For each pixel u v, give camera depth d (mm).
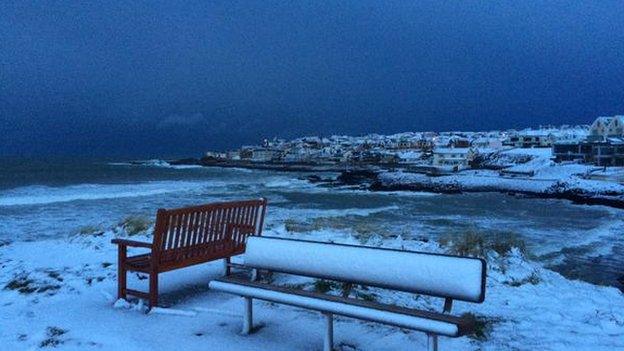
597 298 7691
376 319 4277
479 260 4262
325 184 81938
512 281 8383
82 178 84188
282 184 80750
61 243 11328
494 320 6207
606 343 5535
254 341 5180
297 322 5711
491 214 39406
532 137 157500
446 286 4367
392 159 188250
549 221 34500
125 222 12672
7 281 7707
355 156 196500
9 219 26125
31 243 11578
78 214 29203
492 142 167250
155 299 6125
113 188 58625
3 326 5629
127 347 4984
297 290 4973
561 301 7348
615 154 102062
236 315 5934
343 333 5395
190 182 79812
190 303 6391
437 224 30203
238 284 5238
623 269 16547
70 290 7062
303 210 38906
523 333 5781
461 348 5180
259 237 5668
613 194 65625
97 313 6035
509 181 82375
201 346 5023
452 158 145500
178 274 7805
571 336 5734
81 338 5211
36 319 5852
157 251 6105
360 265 4898
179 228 6395
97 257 9375
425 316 4125
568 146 110125
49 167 135250
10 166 138125
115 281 7422
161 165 189125
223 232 7109
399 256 4688
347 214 35969
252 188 69875
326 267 5117
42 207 34125
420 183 82562
